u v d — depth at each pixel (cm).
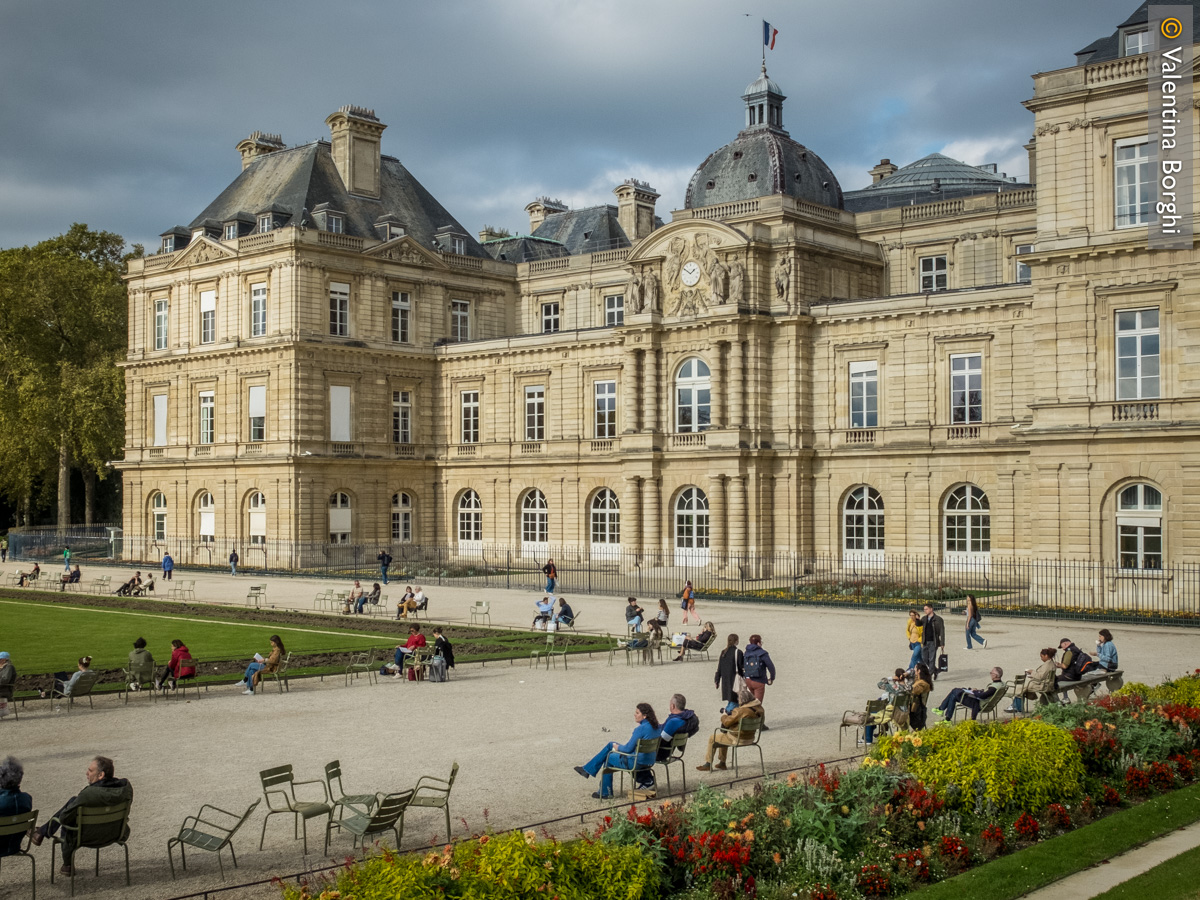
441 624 4903
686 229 7000
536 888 1466
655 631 3931
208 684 3422
